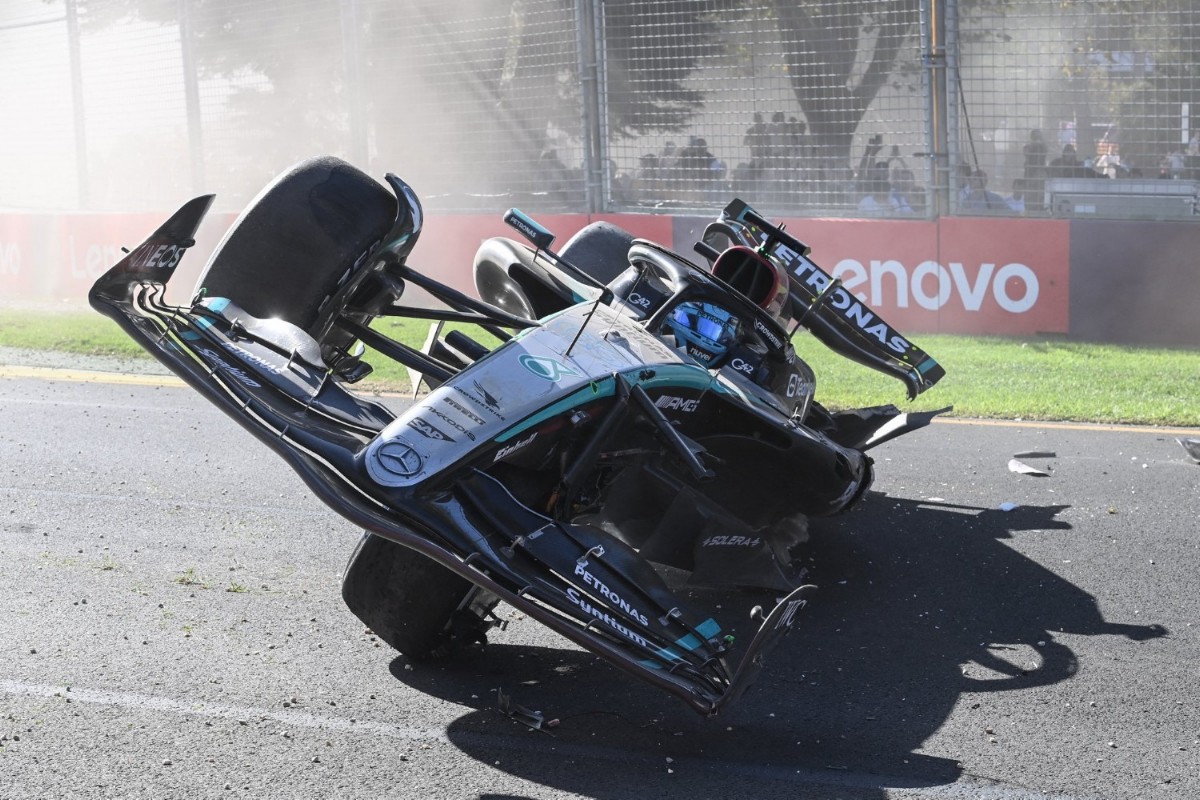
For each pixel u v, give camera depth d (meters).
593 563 13.73
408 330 43.47
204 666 15.70
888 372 23.98
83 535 20.95
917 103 49.72
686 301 18.22
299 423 14.69
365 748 13.59
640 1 48.31
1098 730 14.34
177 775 12.77
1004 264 43.78
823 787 12.89
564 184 51.28
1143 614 18.22
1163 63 43.62
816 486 19.48
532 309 21.02
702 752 13.71
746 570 18.45
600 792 12.70
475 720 14.45
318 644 16.64
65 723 13.87
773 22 47.44
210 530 21.50
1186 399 33.06
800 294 23.91
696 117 48.88
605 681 15.79
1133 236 42.25
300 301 17.86
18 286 57.69
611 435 15.24
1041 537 21.91
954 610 18.47
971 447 28.42
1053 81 45.09
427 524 13.55
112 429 29.05
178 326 16.12
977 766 13.41
